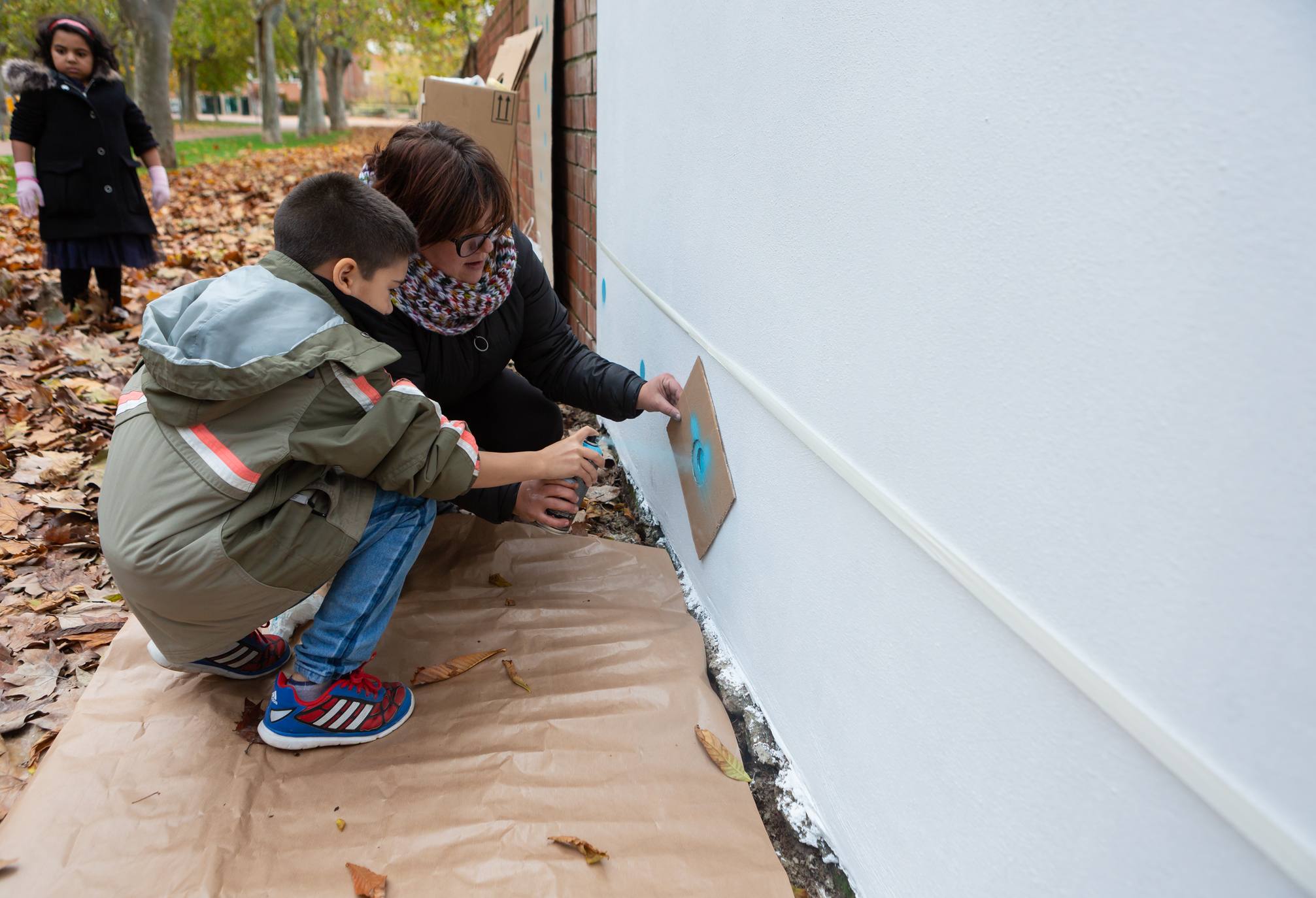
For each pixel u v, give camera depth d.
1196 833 0.67
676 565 2.22
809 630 1.42
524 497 1.99
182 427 1.34
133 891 1.29
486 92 3.17
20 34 21.06
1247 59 0.58
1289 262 0.56
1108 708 0.75
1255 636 0.61
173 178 11.14
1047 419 0.81
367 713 1.57
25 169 3.97
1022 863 0.90
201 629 1.47
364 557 1.56
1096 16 0.71
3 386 3.27
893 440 1.09
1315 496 0.56
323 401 1.37
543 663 1.79
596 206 3.06
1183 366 0.65
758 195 1.50
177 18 27.00
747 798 1.46
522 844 1.37
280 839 1.38
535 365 2.18
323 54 35.22
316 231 1.38
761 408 1.56
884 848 1.21
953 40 0.90
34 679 1.81
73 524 2.43
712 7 1.64
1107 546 0.74
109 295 4.34
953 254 0.94
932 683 1.05
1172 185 0.65
